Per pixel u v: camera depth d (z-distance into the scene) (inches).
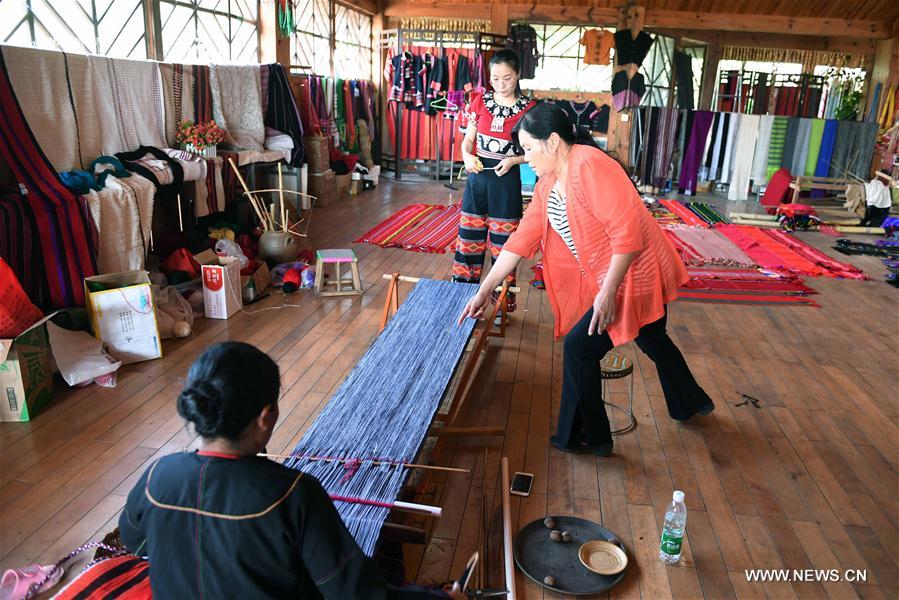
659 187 418.9
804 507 114.5
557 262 122.1
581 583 95.1
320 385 149.6
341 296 206.8
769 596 95.0
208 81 246.5
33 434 126.8
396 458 92.9
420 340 134.0
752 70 465.7
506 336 184.4
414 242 276.1
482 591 85.5
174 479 51.4
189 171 212.1
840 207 373.4
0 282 132.0
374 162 460.4
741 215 340.8
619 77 412.5
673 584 96.7
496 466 123.0
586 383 120.4
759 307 214.2
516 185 175.6
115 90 197.9
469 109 174.1
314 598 55.9
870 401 152.5
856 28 418.6
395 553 89.5
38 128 169.2
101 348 150.1
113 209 174.1
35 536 100.7
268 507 49.5
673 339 185.9
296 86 334.6
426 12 436.8
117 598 68.6
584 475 121.4
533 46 426.0
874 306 219.3
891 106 423.5
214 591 50.9
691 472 123.5
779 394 154.6
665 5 412.5
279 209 286.5
